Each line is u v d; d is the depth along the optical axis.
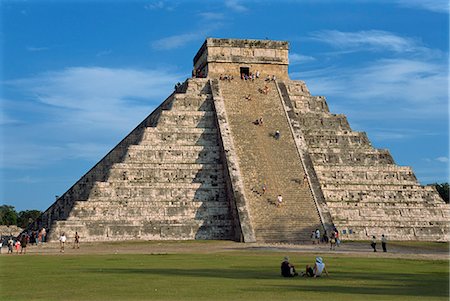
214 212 62.72
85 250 50.38
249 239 57.16
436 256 43.78
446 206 68.62
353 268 33.19
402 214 66.75
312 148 71.38
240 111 72.00
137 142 71.31
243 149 66.62
